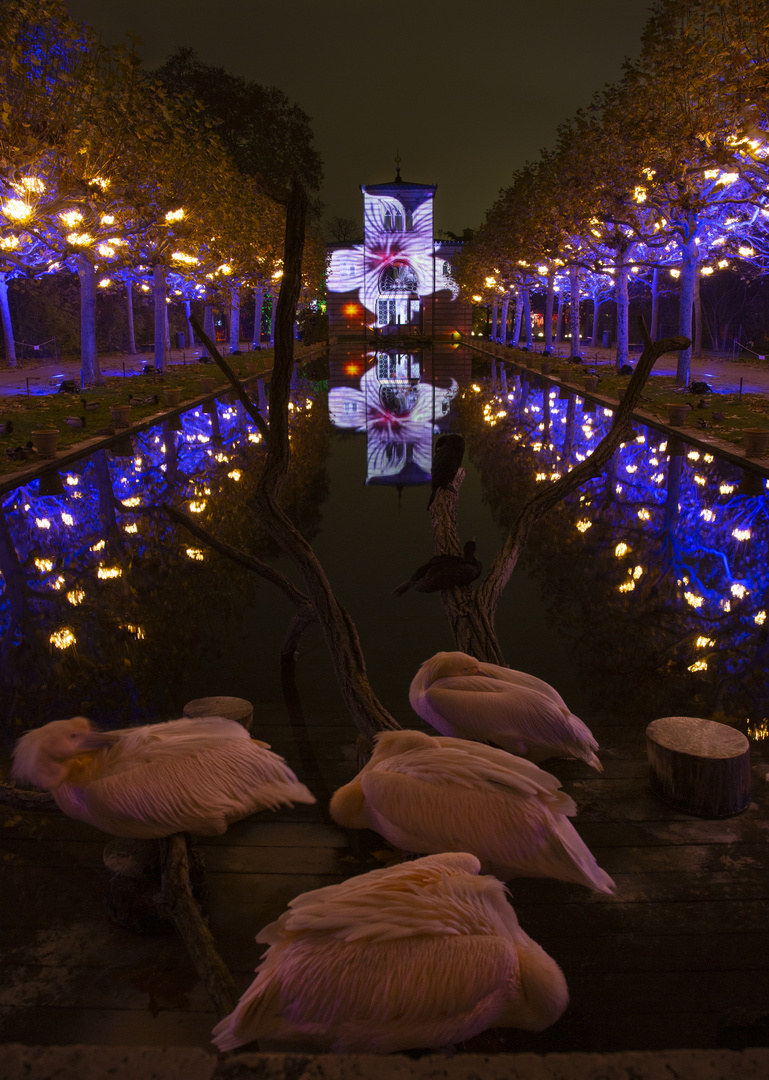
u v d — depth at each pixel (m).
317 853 4.23
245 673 6.97
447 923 2.17
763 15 14.52
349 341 71.38
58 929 3.65
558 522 12.12
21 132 17.81
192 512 12.81
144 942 3.56
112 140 20.19
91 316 28.36
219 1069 1.17
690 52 16.22
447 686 4.31
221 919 3.69
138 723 6.06
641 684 6.68
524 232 32.25
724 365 37.75
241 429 21.56
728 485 14.32
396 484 15.12
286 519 5.94
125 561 10.36
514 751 4.25
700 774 4.45
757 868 4.04
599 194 24.59
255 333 51.41
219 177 30.08
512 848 2.99
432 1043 2.08
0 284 35.34
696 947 3.50
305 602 7.02
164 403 25.55
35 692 6.66
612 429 7.83
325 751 5.52
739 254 29.94
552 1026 3.08
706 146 18.05
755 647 7.48
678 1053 1.18
